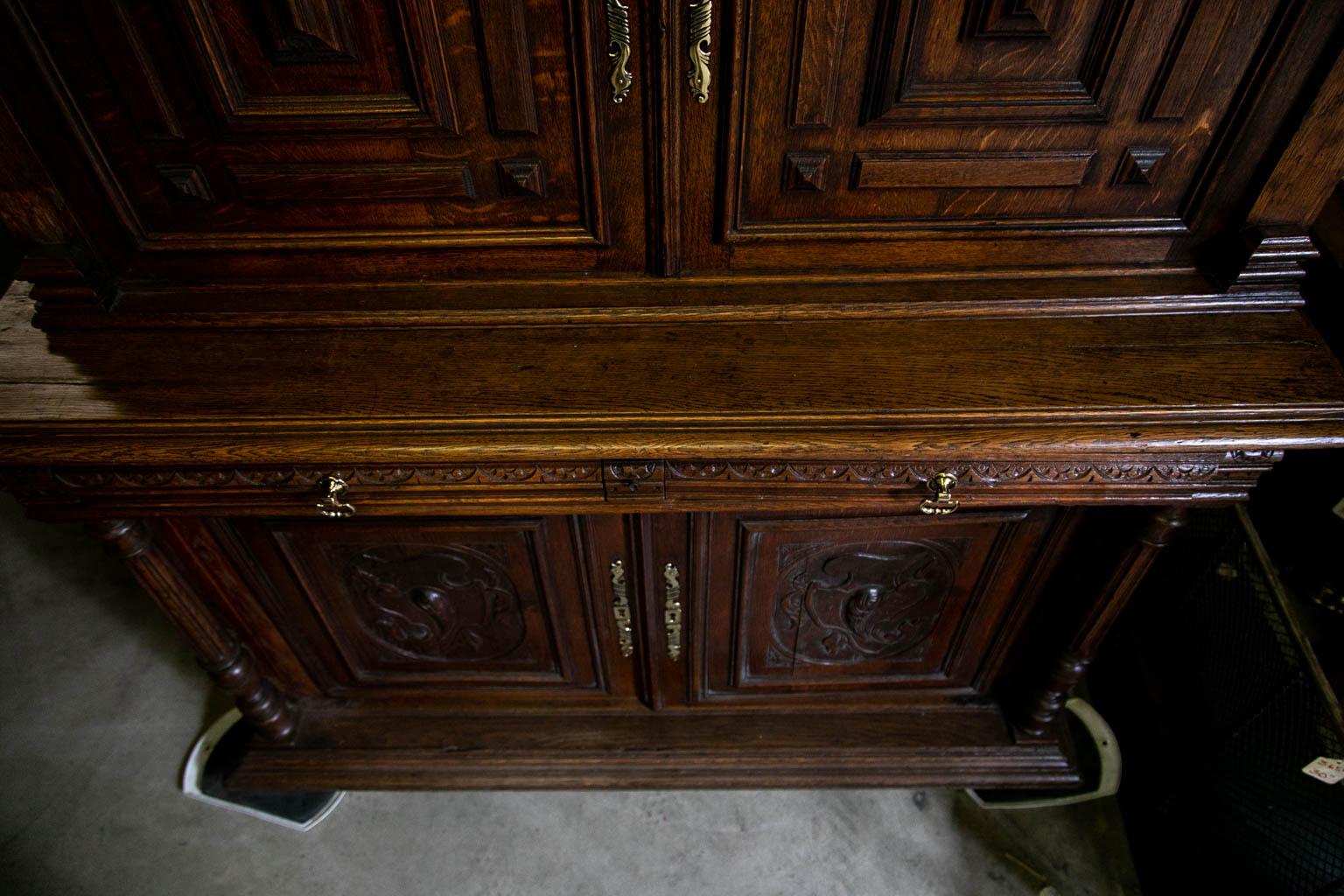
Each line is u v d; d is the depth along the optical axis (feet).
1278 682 3.43
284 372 2.92
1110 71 2.62
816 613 3.81
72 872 4.20
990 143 2.79
